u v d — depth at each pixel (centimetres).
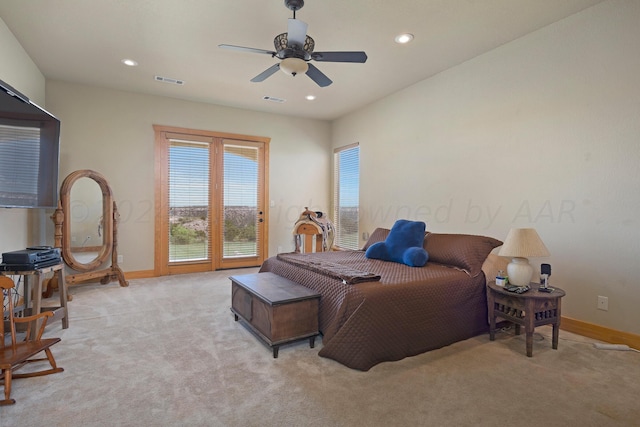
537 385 199
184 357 233
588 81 274
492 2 264
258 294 251
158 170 496
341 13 279
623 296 257
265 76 308
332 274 257
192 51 349
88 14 283
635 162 249
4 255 248
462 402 181
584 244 278
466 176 377
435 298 252
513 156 329
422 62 376
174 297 387
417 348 241
